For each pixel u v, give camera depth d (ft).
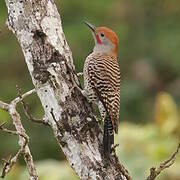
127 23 88.94
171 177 45.19
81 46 81.46
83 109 35.58
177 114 48.55
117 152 46.11
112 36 42.68
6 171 33.81
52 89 35.35
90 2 86.02
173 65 85.71
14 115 34.65
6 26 36.40
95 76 40.52
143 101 82.99
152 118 79.10
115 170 34.35
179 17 90.58
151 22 90.02
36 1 35.76
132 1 89.71
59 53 35.76
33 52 35.63
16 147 73.41
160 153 46.34
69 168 45.83
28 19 35.63
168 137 47.88
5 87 80.48
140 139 46.80
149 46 87.97
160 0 92.12
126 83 84.58
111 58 42.01
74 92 35.63
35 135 76.54
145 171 44.75
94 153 34.60
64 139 34.99
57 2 84.79
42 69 35.50
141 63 86.69
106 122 39.24
